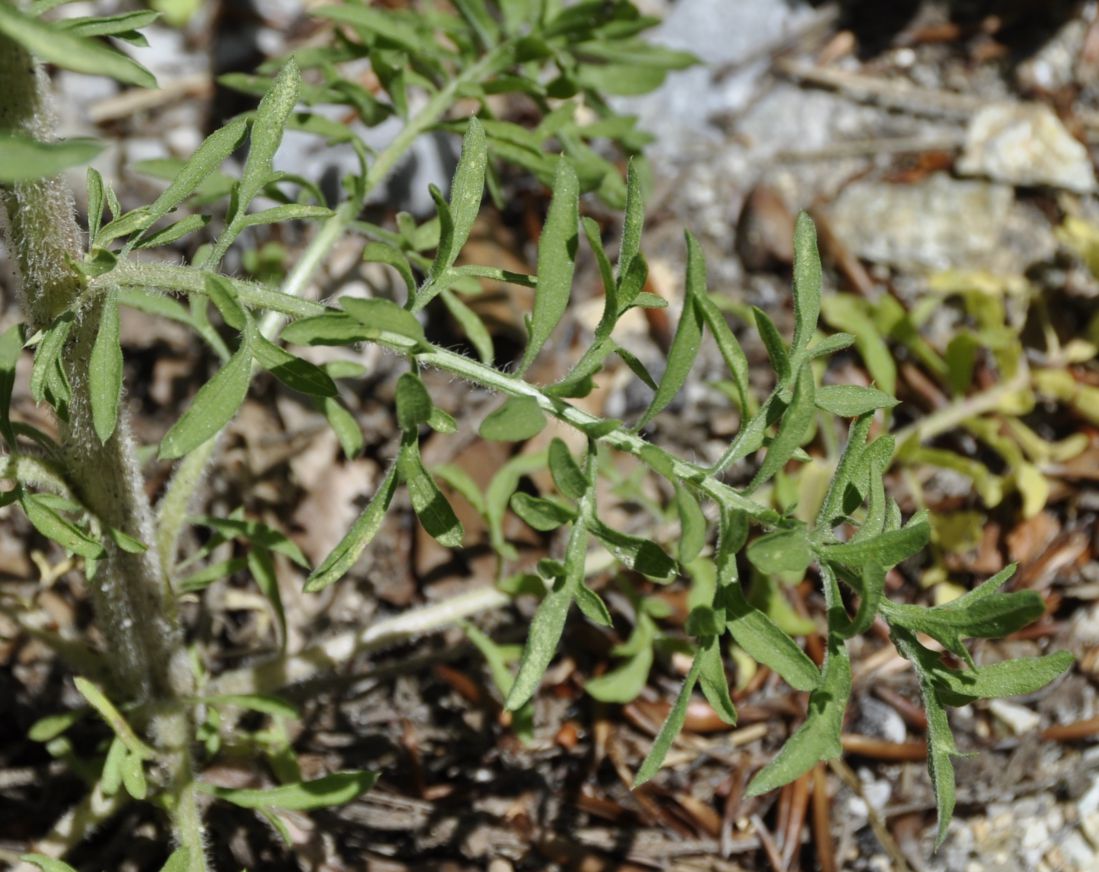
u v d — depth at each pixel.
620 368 0.68
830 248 0.71
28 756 0.57
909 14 0.79
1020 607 0.42
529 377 0.66
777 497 0.59
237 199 0.44
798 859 0.58
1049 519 0.63
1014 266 0.71
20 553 0.60
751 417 0.44
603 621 0.44
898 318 0.65
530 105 0.73
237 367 0.43
